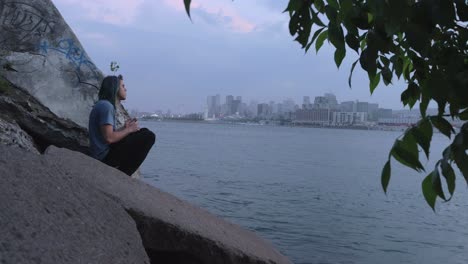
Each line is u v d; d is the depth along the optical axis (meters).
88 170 4.11
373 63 1.93
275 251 4.90
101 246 2.76
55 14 9.41
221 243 3.71
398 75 2.23
